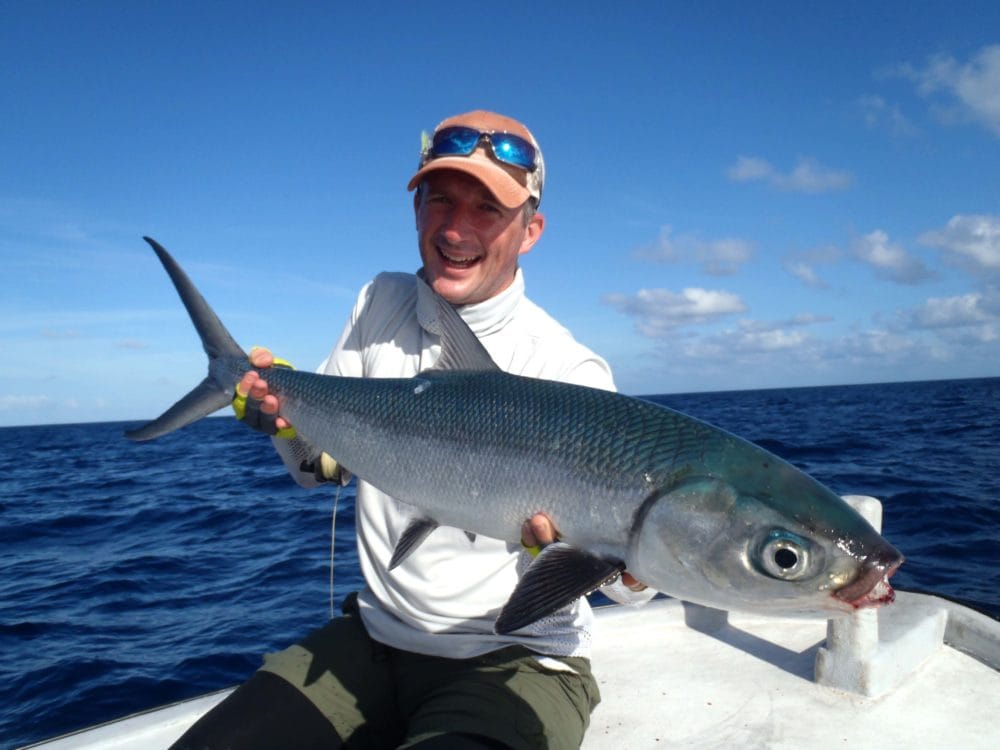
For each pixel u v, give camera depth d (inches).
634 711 42.6
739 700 43.1
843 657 43.4
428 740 29.8
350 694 35.9
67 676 70.4
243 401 39.9
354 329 43.2
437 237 37.6
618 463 30.0
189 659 73.8
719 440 29.7
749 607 28.2
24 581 108.7
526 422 32.4
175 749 32.4
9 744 58.6
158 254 44.7
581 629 36.2
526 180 37.9
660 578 29.2
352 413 37.1
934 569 95.5
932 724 39.4
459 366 35.8
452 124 37.2
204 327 43.9
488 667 34.6
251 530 141.0
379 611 37.0
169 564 115.0
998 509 128.1
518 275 40.0
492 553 35.7
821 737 38.7
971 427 325.4
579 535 30.8
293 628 82.0
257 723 33.2
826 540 26.7
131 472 287.7
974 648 47.1
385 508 37.7
